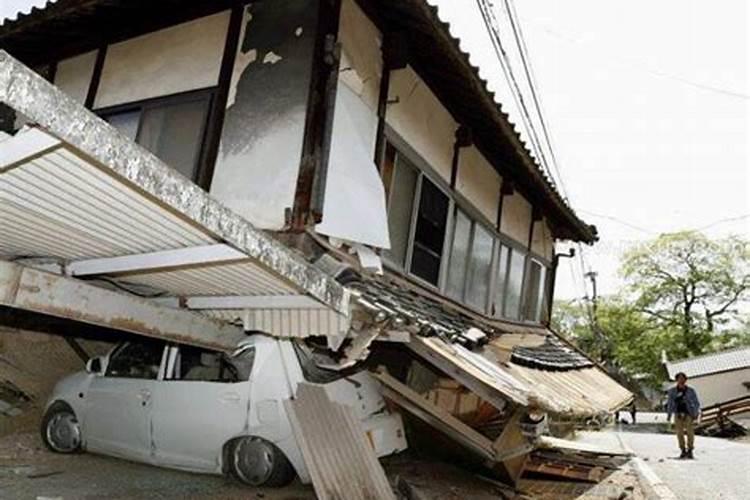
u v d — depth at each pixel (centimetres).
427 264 816
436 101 821
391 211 712
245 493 565
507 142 884
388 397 666
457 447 750
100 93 716
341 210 570
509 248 1178
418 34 650
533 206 1300
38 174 266
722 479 991
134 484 578
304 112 570
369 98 653
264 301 472
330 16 597
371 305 469
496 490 731
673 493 835
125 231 345
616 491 811
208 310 524
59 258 424
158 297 512
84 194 287
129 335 720
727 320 3550
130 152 263
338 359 557
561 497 758
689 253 3556
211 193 589
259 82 602
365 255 612
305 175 552
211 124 611
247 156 586
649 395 3978
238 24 633
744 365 3012
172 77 661
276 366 579
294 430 527
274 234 544
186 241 349
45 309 410
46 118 221
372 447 573
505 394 546
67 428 702
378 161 660
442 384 745
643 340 3584
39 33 731
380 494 526
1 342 893
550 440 1228
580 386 1034
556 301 4312
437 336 586
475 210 991
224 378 616
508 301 1177
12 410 821
